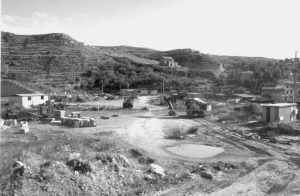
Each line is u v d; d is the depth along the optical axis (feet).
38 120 131.75
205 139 99.30
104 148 72.54
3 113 139.23
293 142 92.38
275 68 323.37
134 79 363.15
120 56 514.27
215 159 72.74
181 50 620.90
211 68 467.93
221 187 52.54
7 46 444.55
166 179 55.47
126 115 163.73
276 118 121.60
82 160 52.54
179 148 85.51
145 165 64.69
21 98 191.31
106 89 341.62
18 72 362.12
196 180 55.62
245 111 160.45
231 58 621.31
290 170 63.87
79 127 115.75
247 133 108.06
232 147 87.45
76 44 510.17
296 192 51.01
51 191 43.09
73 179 47.09
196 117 156.46
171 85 341.41
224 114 155.84
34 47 458.50
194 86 326.44
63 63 412.77
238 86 300.20
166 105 221.66
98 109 188.14
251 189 51.93
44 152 60.54
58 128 110.93
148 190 49.55
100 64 429.38
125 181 51.93
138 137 99.50
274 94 214.07
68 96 254.88
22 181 42.98
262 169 64.03
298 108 143.64
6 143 72.79
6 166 47.34
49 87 307.37
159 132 111.55
